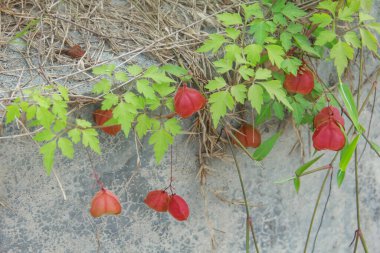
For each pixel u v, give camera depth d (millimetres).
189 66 1041
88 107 1003
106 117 1000
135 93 1007
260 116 1062
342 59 1002
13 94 965
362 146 1166
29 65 1005
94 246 1064
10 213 1021
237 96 978
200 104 973
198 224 1103
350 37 1014
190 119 1055
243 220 1123
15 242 1034
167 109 1028
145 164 1057
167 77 980
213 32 1082
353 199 1181
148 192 1067
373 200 1195
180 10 1098
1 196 1013
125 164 1048
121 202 1061
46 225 1039
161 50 1045
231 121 1074
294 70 1000
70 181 1032
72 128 978
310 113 1074
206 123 1062
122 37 1055
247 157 1100
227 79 1061
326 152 1141
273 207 1137
